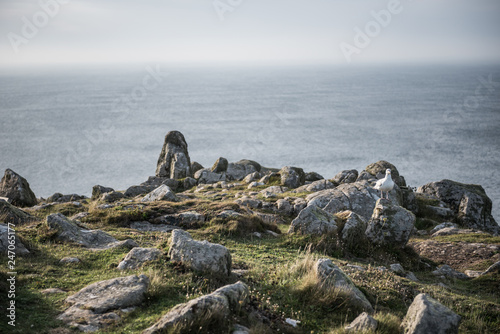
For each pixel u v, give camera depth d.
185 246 11.09
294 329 8.78
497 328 10.84
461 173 125.00
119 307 8.49
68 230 13.93
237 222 17.36
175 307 8.14
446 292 12.84
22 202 28.02
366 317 8.85
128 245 13.18
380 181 19.45
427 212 28.72
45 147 174.12
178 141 45.22
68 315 8.08
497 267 15.12
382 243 16.58
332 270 10.88
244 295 8.98
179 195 29.45
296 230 16.84
